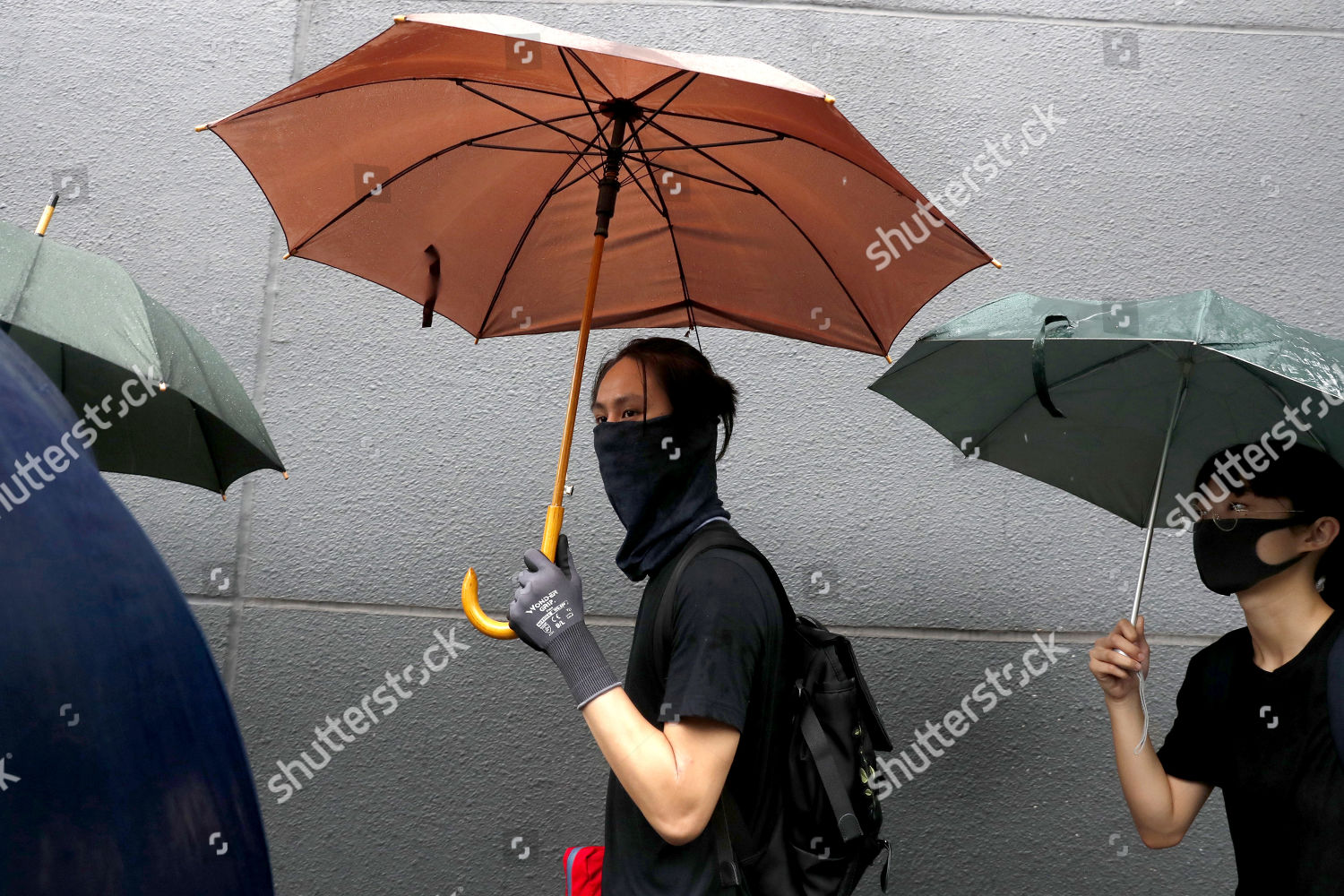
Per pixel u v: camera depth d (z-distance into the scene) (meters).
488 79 1.92
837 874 1.97
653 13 3.18
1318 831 1.92
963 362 2.29
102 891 0.85
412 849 2.94
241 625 2.99
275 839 2.94
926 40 3.19
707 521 2.11
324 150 2.06
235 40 3.20
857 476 3.04
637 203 2.31
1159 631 2.98
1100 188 3.14
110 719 0.86
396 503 3.04
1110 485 2.46
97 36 3.20
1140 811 2.23
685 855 1.92
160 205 3.13
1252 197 3.13
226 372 2.23
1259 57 3.18
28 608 0.83
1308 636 2.04
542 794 2.95
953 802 2.94
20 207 3.13
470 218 2.28
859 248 2.11
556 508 2.08
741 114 1.88
